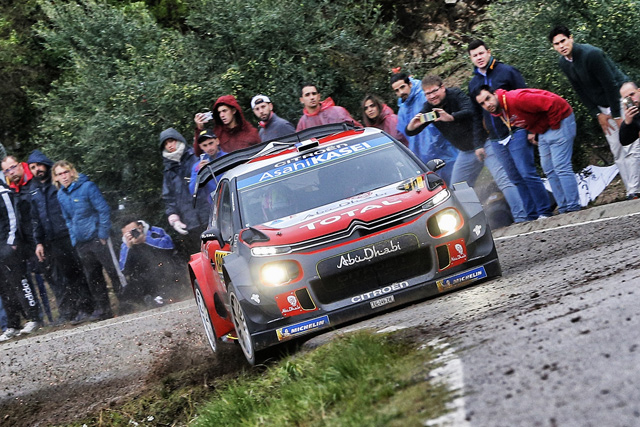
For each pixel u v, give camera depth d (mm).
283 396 14273
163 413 21047
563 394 9258
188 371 23938
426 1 54562
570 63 33688
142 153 47031
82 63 49188
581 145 41125
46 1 51500
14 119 58750
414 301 19594
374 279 19281
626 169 33469
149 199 47938
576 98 39938
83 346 31156
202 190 38656
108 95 47406
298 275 19219
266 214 21938
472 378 11023
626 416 8117
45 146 50000
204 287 24500
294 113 47156
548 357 10961
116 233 46781
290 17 47750
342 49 48781
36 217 40219
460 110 35500
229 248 21766
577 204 33594
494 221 38188
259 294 19297
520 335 12844
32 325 40875
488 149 35594
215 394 20672
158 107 45875
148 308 40500
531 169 34969
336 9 50688
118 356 28656
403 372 12602
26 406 25047
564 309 14016
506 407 9383
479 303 17672
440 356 13000
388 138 23969
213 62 48125
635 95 31859
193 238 39312
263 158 24703
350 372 13758
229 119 36812
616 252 20688
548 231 30797
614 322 11812
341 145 23969
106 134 46156
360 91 49938
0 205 40344
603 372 9617
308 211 21516
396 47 51125
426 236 19484
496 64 34469
